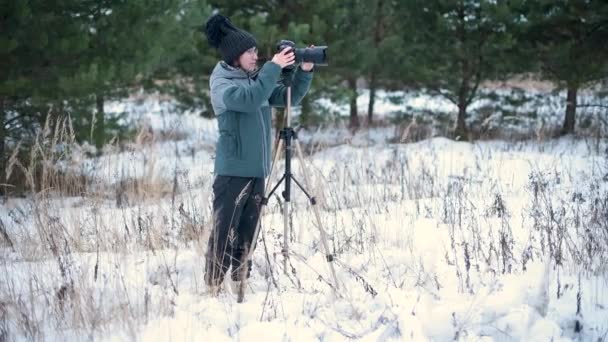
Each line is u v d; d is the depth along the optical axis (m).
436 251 4.37
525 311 3.46
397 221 5.06
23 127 7.24
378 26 12.73
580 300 3.51
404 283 3.95
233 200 3.72
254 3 10.05
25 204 5.95
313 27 9.57
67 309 3.44
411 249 4.41
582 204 5.35
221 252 3.78
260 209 3.73
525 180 6.64
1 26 6.19
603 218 4.65
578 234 4.36
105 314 3.43
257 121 3.68
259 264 4.32
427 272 4.02
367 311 3.57
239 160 3.66
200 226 4.77
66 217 5.12
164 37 7.96
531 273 3.88
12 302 3.41
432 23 10.52
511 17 9.67
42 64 6.77
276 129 10.46
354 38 10.25
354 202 5.86
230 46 3.64
